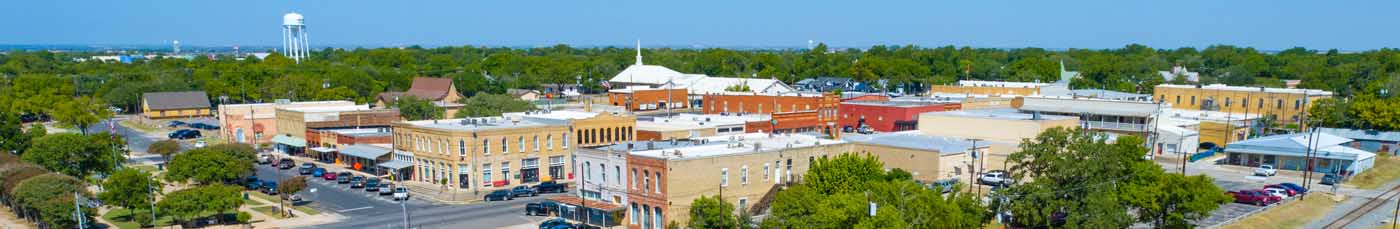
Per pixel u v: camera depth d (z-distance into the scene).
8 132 135.62
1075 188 78.94
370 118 153.88
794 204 75.00
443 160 113.75
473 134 110.94
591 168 95.38
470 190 111.69
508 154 114.50
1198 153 138.88
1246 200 101.00
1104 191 78.94
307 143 148.25
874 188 75.00
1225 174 122.25
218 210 89.62
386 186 112.19
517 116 128.88
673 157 85.81
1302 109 158.00
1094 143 81.12
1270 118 161.50
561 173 120.19
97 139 122.19
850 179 78.62
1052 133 80.50
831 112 150.00
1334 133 147.50
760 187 91.94
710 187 87.31
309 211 99.62
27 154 116.94
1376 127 148.38
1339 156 119.81
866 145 109.12
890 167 106.81
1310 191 107.44
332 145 141.75
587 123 121.56
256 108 168.12
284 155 149.50
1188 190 80.00
